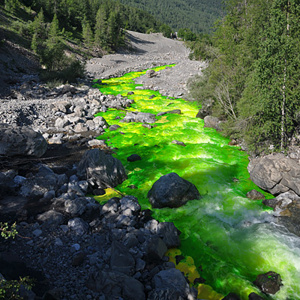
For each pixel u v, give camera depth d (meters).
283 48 14.38
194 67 43.75
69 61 42.59
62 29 68.62
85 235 10.46
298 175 13.21
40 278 8.16
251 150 17.88
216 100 25.03
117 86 40.00
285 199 13.01
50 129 22.48
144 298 7.77
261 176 14.32
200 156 18.34
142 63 61.97
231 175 15.95
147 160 17.91
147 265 9.29
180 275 8.43
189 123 24.33
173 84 38.38
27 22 58.47
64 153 18.69
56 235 10.30
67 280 8.20
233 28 22.83
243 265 9.59
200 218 12.18
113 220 11.53
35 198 12.86
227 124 20.67
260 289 8.59
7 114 21.89
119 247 9.26
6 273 7.90
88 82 41.38
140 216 12.24
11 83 31.98
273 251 10.09
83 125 23.62
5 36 42.38
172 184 13.05
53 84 33.31
